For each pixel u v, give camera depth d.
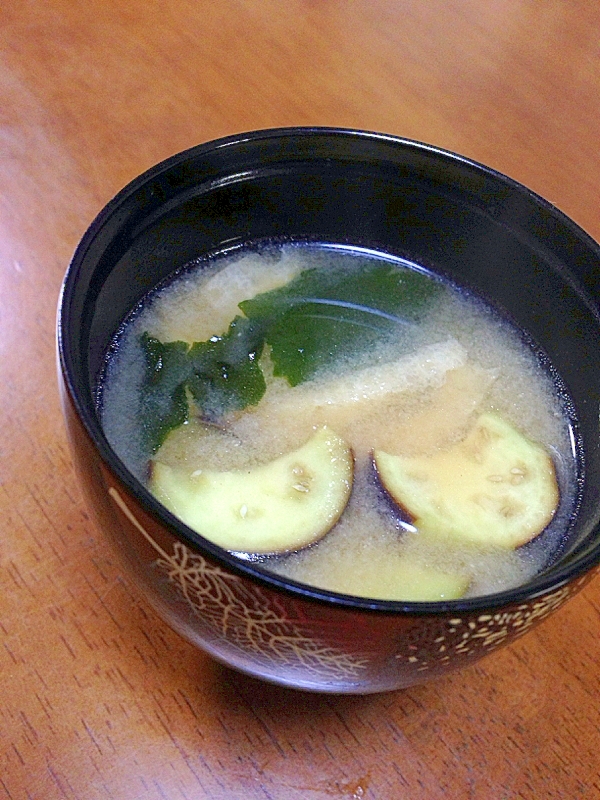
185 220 0.24
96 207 0.31
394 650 0.18
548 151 0.35
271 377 0.25
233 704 0.23
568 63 0.38
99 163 0.32
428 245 0.27
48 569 0.25
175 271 0.26
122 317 0.24
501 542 0.22
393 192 0.25
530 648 0.24
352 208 0.26
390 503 0.23
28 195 0.31
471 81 0.36
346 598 0.17
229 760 0.22
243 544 0.22
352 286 0.27
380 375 0.25
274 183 0.25
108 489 0.18
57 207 0.31
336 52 0.36
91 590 0.24
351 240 0.27
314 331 0.26
